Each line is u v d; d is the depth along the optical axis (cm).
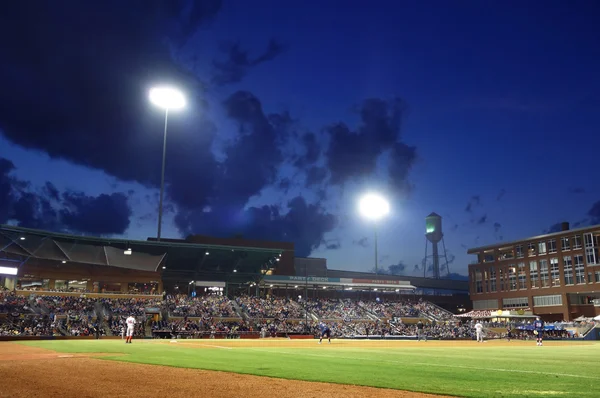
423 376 1534
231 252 8656
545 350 3922
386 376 1538
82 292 7819
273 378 1506
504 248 13262
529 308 12256
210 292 9888
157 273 8975
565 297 11506
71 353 2691
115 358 2289
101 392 1226
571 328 9612
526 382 1373
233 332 7288
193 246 8156
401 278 13788
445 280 14575
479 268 13862
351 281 10875
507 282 13000
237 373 1652
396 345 5091
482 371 1705
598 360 2398
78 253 7456
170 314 7738
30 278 7950
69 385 1354
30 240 6981
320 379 1458
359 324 9338
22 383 1397
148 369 1784
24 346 3534
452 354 2953
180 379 1483
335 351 3275
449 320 10625
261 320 8381
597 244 11144
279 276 10388
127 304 7794
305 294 10931
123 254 7838
